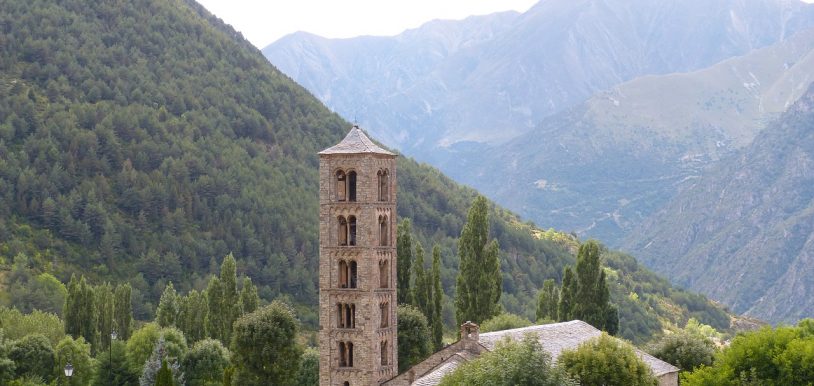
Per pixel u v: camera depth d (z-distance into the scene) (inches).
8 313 7839.6
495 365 4234.7
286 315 6043.3
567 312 7239.2
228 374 5861.2
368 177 4913.9
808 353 4970.5
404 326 6378.0
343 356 5000.0
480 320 6998.0
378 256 4985.2
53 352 6520.7
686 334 6348.4
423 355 6392.7
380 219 5012.3
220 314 7071.9
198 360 6565.0
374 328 4953.3
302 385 6520.7
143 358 6707.7
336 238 4975.4
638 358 4854.8
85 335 7362.2
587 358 4650.6
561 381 4180.6
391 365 5088.6
